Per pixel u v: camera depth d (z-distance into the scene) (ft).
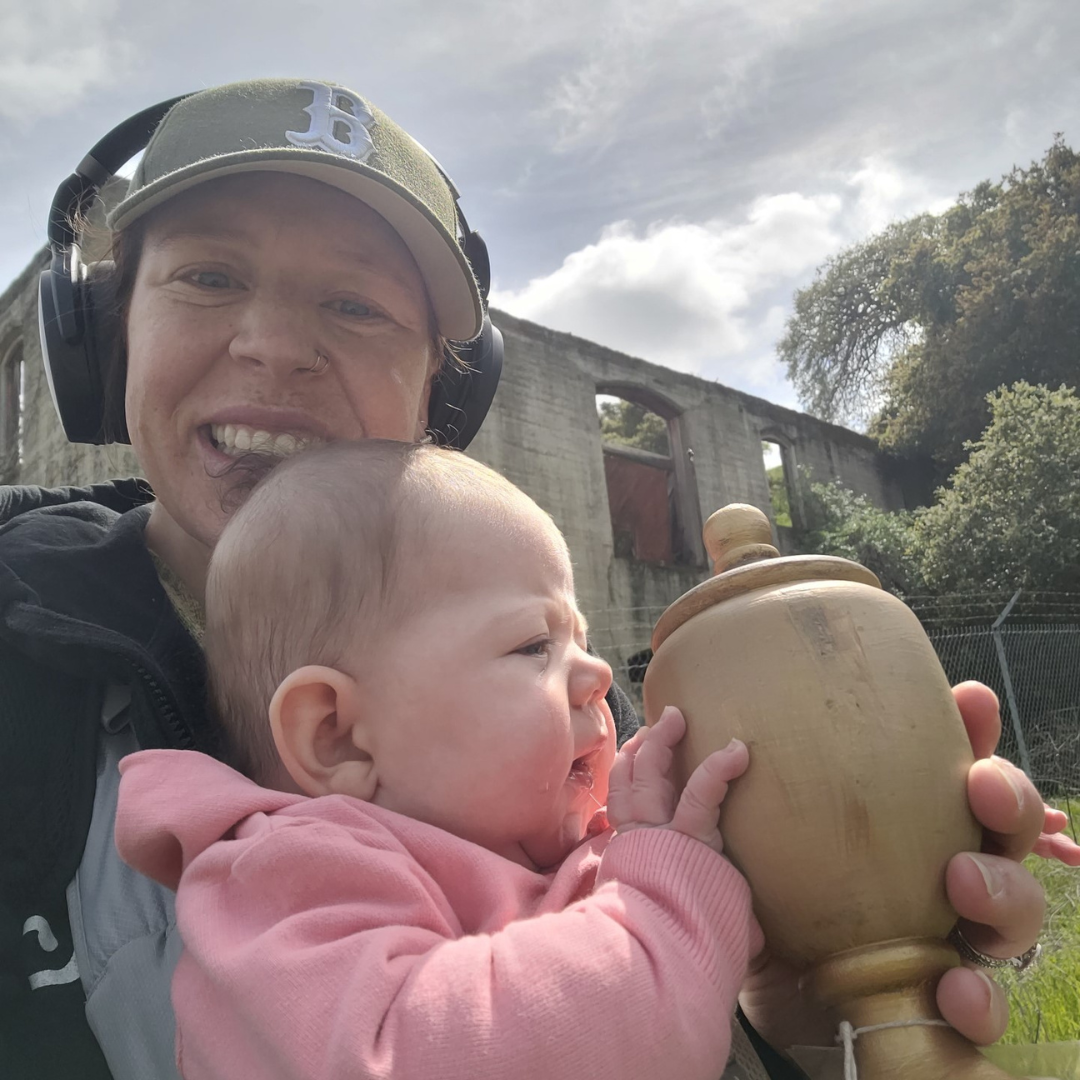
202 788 1.05
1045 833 1.15
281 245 1.38
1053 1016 2.54
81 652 1.18
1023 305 19.67
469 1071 0.78
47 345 1.58
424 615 1.11
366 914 0.92
